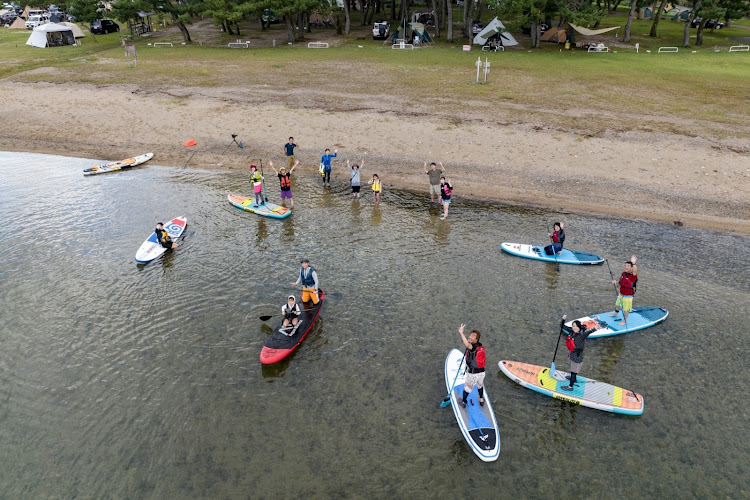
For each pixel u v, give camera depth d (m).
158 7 57.91
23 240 19.27
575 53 53.50
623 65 46.53
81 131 31.89
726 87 38.09
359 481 9.78
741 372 12.80
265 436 10.79
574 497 9.55
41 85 39.03
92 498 9.48
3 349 13.39
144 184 25.08
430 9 87.06
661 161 26.25
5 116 33.69
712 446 10.67
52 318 14.68
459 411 11.22
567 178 25.30
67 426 11.05
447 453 10.45
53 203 22.67
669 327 14.58
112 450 10.48
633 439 10.85
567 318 14.90
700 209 22.28
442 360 13.12
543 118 31.88
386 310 15.14
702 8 56.72
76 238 19.48
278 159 28.33
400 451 10.47
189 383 12.27
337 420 11.22
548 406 11.73
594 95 36.28
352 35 65.38
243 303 15.42
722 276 17.33
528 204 23.08
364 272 17.22
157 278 16.77
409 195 24.12
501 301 15.74
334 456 10.32
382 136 30.28
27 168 27.02
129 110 34.50
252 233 20.03
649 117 31.67
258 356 13.19
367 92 37.56
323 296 15.46
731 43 61.22
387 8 91.88
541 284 16.75
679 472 10.09
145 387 12.13
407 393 12.02
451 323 14.60
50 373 12.59
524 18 52.19
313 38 62.69
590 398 11.66
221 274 17.02
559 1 53.59
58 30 57.75
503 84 39.31
